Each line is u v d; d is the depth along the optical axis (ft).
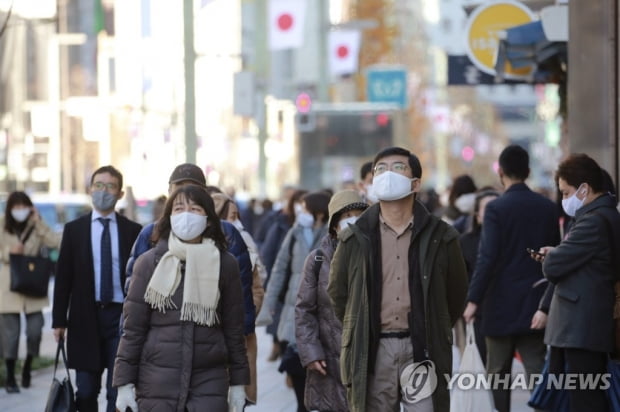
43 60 380.17
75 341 63.05
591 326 53.16
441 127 558.97
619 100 84.89
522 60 112.88
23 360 105.09
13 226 89.61
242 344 48.62
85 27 312.71
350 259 48.39
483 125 607.78
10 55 310.45
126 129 381.19
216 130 391.86
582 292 53.42
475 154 594.65
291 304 78.48
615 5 85.92
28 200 90.22
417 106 472.03
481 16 121.39
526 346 66.90
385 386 47.62
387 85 288.30
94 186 63.77
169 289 46.85
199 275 46.96
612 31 86.12
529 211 66.28
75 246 63.57
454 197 93.66
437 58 582.35
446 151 597.52
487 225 66.18
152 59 311.06
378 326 47.50
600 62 87.25
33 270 89.40
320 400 56.75
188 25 130.72
